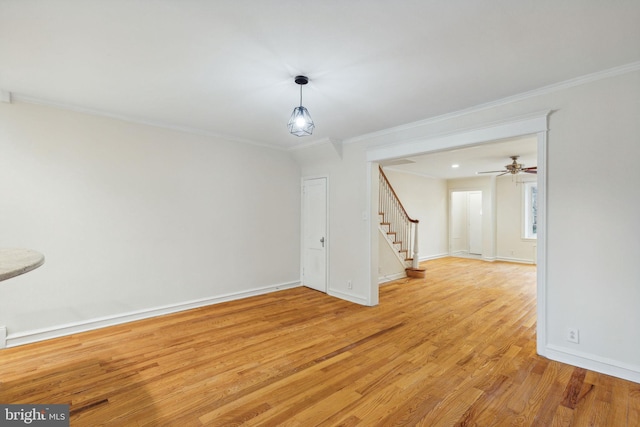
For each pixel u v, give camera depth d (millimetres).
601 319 2406
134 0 1562
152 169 3725
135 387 2219
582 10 1634
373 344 2969
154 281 3744
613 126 2338
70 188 3191
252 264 4688
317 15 1689
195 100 3002
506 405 2021
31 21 1745
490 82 2549
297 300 4473
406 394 2146
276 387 2229
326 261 4840
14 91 2807
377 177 4305
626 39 1914
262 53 2107
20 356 2678
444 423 1849
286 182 5129
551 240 2635
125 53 2123
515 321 3621
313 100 2967
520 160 6020
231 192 4441
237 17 1709
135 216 3600
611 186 2355
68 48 2053
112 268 3439
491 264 7723
